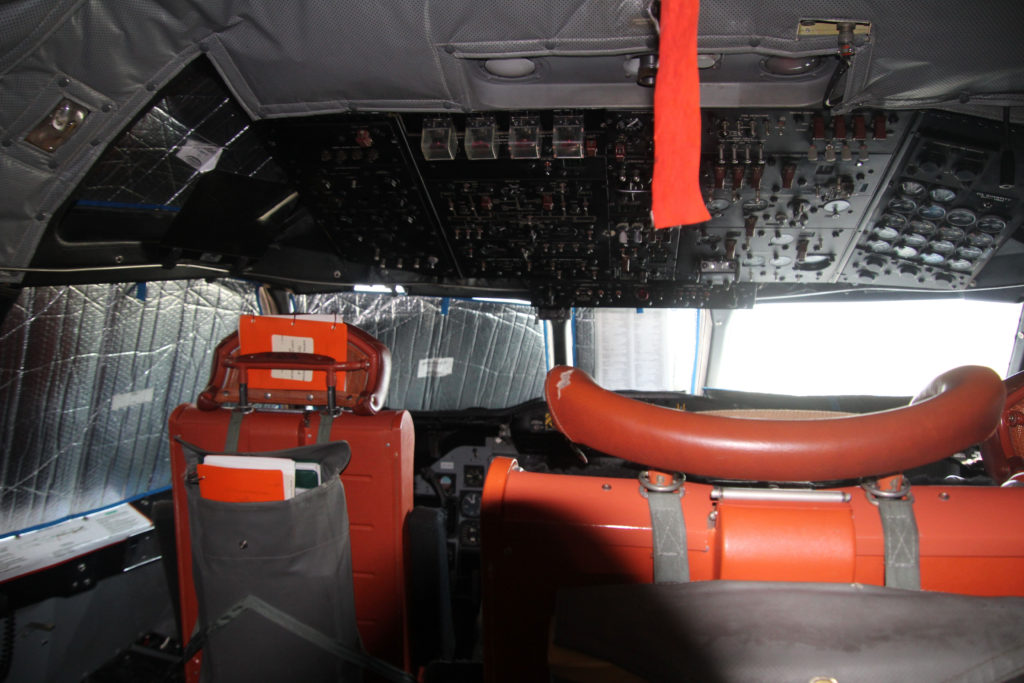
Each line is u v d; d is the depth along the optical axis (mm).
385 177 2797
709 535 1005
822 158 2510
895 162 2494
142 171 2375
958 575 984
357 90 2182
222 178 2549
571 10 1789
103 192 2342
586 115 2418
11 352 2617
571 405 959
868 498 1000
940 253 3000
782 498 1007
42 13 1635
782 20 1769
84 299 2803
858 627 827
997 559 971
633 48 1865
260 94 2217
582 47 1882
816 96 2244
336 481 1862
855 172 2574
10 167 1911
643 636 847
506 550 1075
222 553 1797
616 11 1773
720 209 2861
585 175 2703
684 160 1110
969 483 1793
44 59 1729
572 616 873
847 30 1783
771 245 3135
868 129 2357
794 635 825
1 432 2695
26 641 2648
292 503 1753
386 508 2125
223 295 3566
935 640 807
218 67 2070
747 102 2275
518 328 4363
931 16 1731
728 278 3479
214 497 1794
